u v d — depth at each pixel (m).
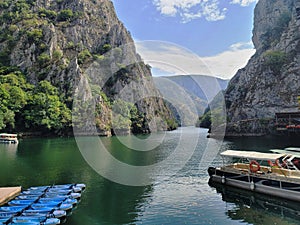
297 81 82.94
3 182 26.09
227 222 16.72
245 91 95.50
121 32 99.94
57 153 44.22
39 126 77.00
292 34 92.25
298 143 56.69
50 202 18.98
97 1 123.81
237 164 26.22
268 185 22.00
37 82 92.44
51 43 99.50
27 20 111.88
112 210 18.12
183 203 19.69
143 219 16.83
